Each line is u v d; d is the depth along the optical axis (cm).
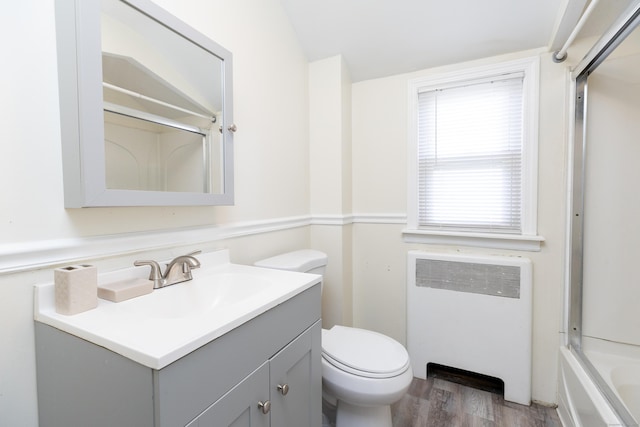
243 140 140
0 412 69
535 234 165
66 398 69
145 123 94
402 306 200
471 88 181
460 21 158
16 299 71
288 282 101
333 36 180
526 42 161
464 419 151
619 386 129
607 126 146
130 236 94
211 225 125
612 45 117
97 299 78
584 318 153
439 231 186
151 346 56
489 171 178
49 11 76
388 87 200
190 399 59
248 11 142
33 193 73
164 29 98
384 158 202
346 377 119
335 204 192
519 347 164
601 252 149
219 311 74
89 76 75
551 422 150
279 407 87
